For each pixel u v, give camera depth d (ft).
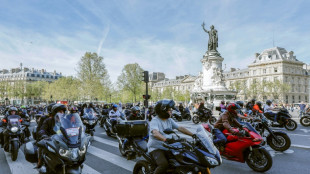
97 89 138.51
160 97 320.09
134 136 21.22
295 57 277.64
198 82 133.80
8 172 18.84
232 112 19.95
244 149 18.86
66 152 13.15
